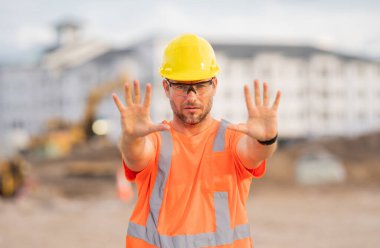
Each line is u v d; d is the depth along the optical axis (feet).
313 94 193.57
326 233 33.27
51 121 127.54
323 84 195.31
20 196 54.54
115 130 173.99
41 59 221.46
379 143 101.86
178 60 7.75
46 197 57.72
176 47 7.87
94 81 194.49
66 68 202.18
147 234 7.52
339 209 46.73
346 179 79.05
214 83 7.79
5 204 49.85
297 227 36.11
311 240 30.66
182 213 7.50
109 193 66.54
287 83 191.52
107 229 35.68
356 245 28.91
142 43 182.91
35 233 33.55
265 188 69.10
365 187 67.46
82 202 55.62
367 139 104.06
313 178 74.64
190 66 7.67
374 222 38.24
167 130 7.37
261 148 7.22
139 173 7.69
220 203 7.55
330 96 195.93
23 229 35.45
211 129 7.91
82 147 120.16
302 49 196.85
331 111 195.52
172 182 7.59
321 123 193.98
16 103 213.05
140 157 7.34
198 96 7.51
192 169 7.63
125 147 7.18
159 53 178.19
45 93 208.03
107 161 107.45
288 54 193.77
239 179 7.73
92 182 79.15
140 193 7.81
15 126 212.02
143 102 6.93
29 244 29.45
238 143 7.63
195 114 7.51
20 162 55.93
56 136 120.78
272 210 46.85
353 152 99.55
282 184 73.72
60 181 80.43
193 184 7.59
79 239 31.22
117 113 174.81
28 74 212.02
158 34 179.42
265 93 7.11
